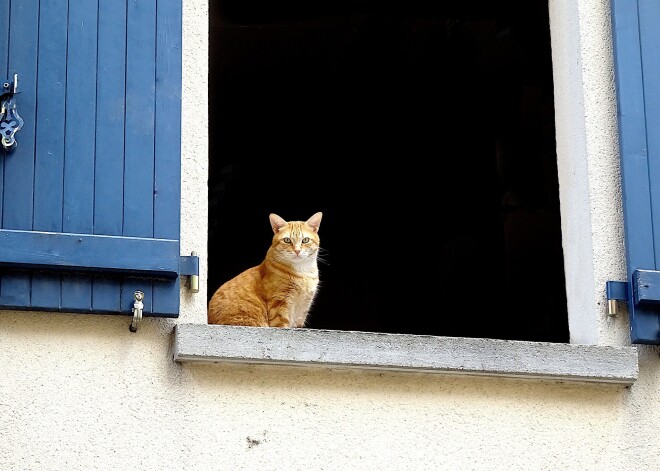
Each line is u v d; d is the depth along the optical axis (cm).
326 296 1270
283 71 1169
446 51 1137
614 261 712
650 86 729
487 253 1243
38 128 646
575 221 732
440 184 1273
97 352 635
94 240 633
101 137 654
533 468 666
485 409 671
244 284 841
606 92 739
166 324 649
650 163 716
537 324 1160
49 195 638
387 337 658
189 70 693
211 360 641
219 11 1051
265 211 1278
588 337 708
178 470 625
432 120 1230
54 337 632
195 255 662
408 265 1280
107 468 617
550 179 1155
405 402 662
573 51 750
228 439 637
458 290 1251
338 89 1199
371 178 1287
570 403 683
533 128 1163
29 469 608
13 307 620
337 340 652
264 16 1060
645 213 706
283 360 643
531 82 1133
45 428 616
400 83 1188
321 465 642
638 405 690
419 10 1062
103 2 674
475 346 666
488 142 1223
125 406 629
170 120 666
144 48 673
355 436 651
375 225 1289
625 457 679
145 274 639
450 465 656
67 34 664
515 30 1084
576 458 672
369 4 1048
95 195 644
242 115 1232
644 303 689
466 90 1180
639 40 736
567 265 737
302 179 1285
